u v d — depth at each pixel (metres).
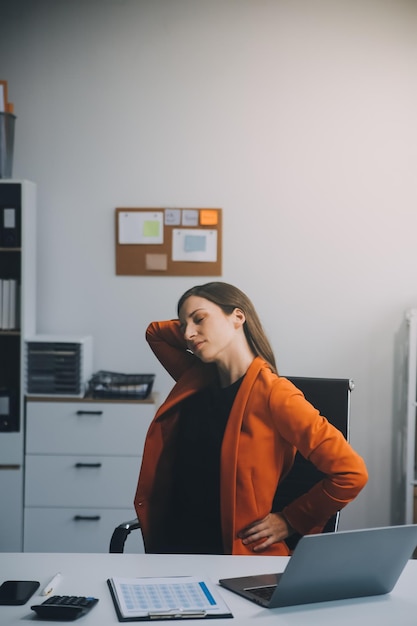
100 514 4.00
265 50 4.37
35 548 4.01
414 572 1.92
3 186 4.16
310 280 4.42
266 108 4.39
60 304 4.43
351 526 4.46
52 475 4.00
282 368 4.43
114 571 1.87
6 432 3.99
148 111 4.39
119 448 3.99
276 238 4.40
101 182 4.41
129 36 4.37
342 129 4.39
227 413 2.16
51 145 4.40
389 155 4.39
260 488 2.07
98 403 3.99
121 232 4.40
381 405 4.43
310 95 4.38
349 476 2.00
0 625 1.55
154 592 1.71
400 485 4.44
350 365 4.43
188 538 2.20
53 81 4.39
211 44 4.37
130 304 4.43
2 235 4.06
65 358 4.02
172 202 4.41
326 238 4.41
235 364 2.17
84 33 4.38
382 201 4.40
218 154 4.40
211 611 1.62
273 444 2.09
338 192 4.39
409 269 4.41
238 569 1.89
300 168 4.39
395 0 4.36
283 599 1.66
